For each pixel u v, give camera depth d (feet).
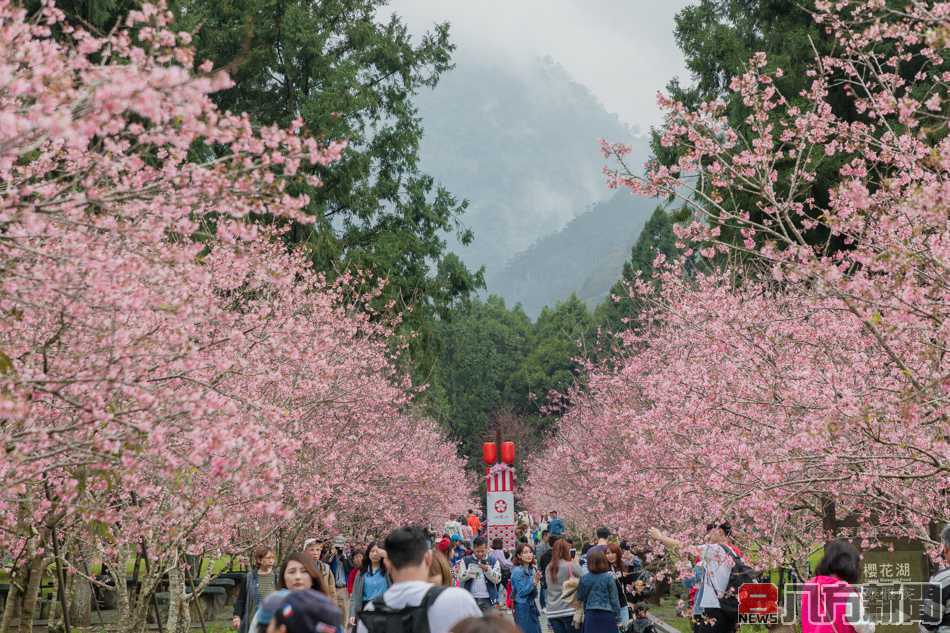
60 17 25.17
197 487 35.76
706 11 100.27
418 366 124.77
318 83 114.83
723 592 40.32
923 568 39.40
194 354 26.40
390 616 18.78
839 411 31.55
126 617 44.01
